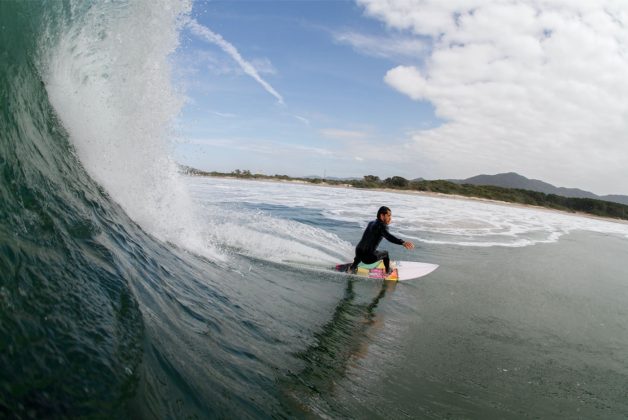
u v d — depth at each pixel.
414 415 3.28
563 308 7.39
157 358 2.16
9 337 1.56
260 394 2.69
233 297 4.51
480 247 13.73
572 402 3.95
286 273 7.12
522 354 5.01
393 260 9.49
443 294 7.42
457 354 4.75
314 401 2.99
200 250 6.15
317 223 15.06
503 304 7.18
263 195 25.86
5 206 2.24
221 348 2.99
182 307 3.25
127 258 3.18
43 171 3.03
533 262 12.05
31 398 1.41
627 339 6.09
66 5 4.05
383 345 4.69
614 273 12.05
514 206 54.44
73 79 4.34
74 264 2.35
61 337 1.75
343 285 7.16
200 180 38.34
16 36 3.43
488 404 3.69
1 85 3.01
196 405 2.08
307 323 4.75
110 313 2.17
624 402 4.09
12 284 1.79
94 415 1.53
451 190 63.34
